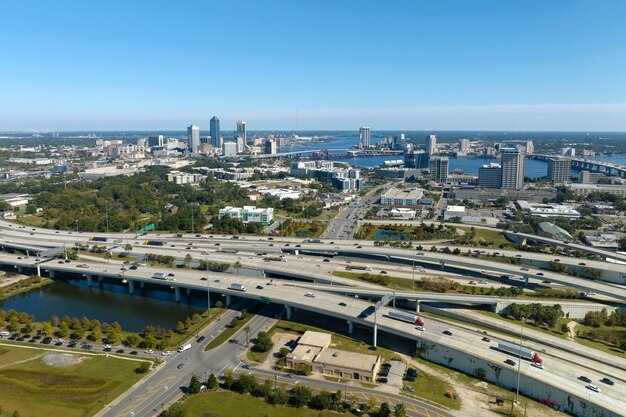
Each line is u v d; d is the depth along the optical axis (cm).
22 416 19262
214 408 19812
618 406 19275
